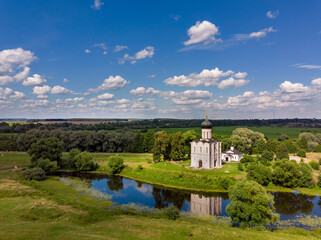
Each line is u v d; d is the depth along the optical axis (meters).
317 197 67.12
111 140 145.38
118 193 70.88
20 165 100.38
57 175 94.19
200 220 50.19
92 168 104.06
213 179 76.81
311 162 90.69
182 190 74.62
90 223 44.72
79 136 145.12
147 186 79.56
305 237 40.47
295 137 195.75
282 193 70.38
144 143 141.62
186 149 115.81
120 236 36.06
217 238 36.66
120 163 98.69
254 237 37.69
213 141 92.12
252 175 75.75
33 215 47.25
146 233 38.09
